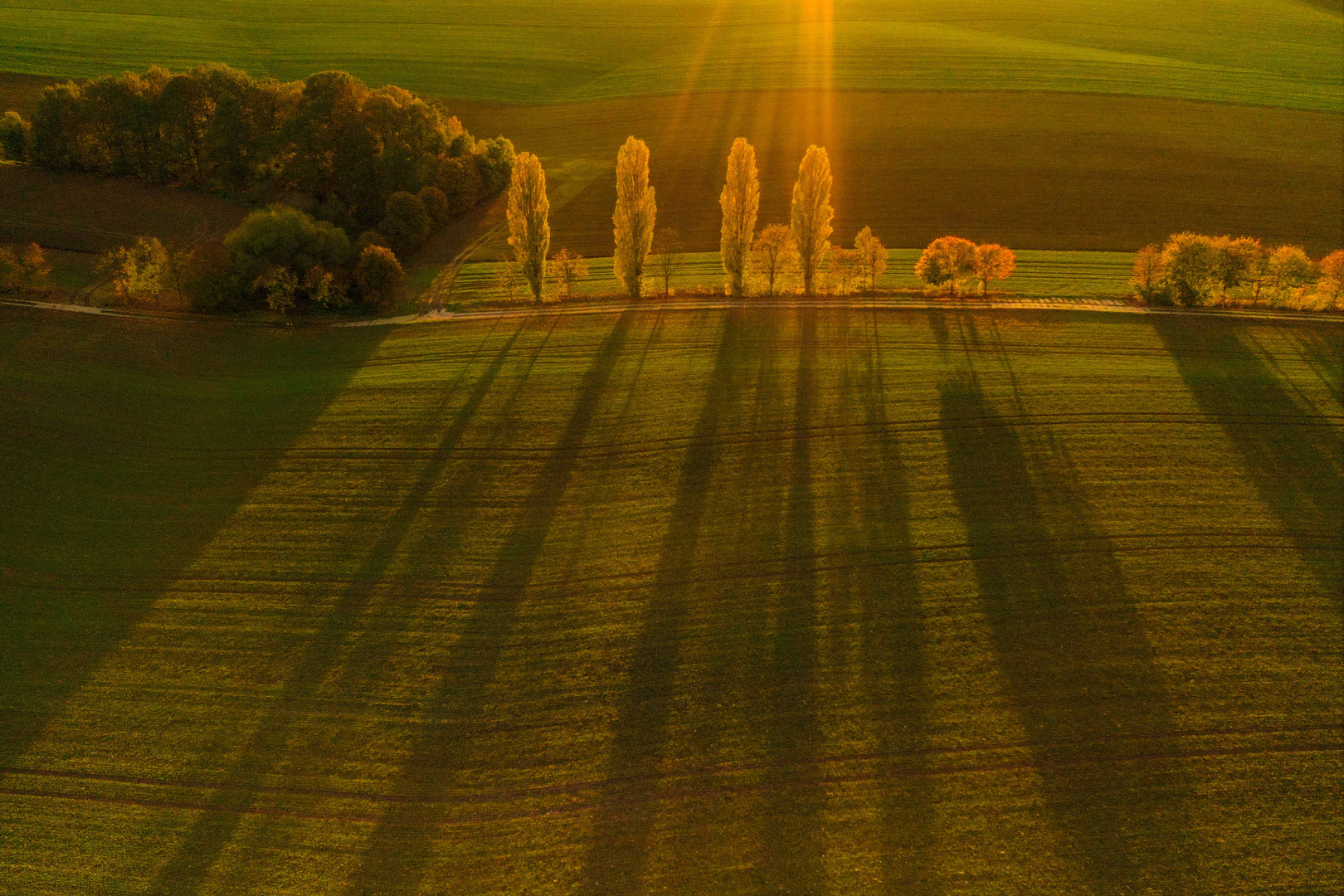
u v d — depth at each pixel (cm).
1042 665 3238
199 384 5088
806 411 4688
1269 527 3878
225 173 7162
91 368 5100
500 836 2697
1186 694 3114
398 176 7100
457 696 3164
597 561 3753
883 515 3966
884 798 2781
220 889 2584
